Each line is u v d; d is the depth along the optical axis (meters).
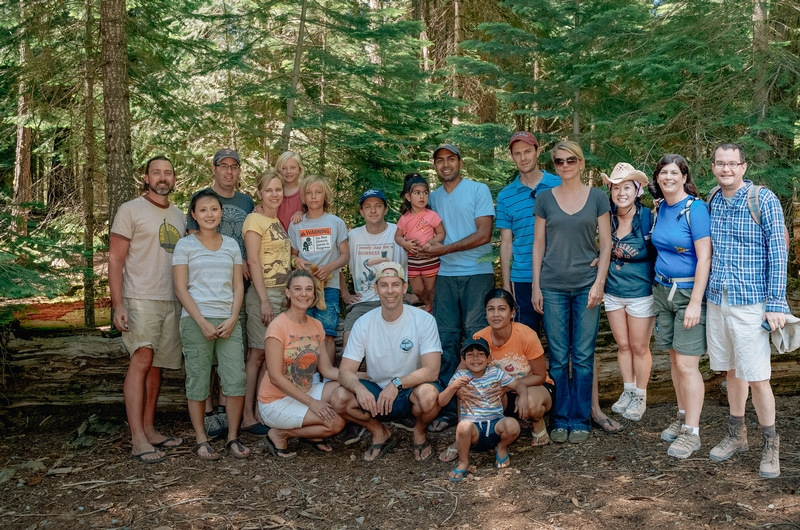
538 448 4.42
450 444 4.59
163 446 4.60
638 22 6.88
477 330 4.90
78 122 8.19
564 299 4.49
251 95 7.59
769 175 6.01
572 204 4.40
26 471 4.23
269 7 7.68
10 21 6.84
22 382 5.17
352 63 7.89
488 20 10.02
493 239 6.07
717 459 4.00
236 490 3.89
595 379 4.80
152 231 4.41
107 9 6.28
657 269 4.16
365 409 4.10
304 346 4.36
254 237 4.63
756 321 3.70
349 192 8.28
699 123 6.32
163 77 7.46
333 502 3.71
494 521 3.39
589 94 6.79
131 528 3.43
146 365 4.46
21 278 4.54
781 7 6.79
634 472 3.92
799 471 3.78
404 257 5.09
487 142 6.70
